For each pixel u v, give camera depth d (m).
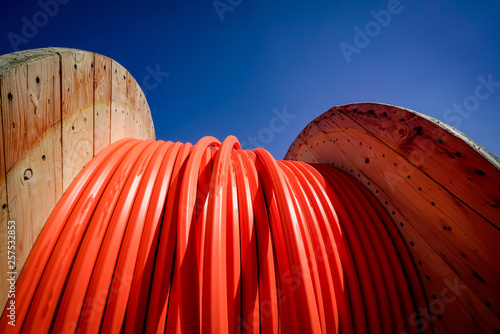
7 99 0.75
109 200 1.16
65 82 1.05
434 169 1.20
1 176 0.75
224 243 1.03
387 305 1.28
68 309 0.85
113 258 1.00
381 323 1.26
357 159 1.81
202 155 1.42
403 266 1.41
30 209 0.88
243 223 1.23
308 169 1.84
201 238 1.14
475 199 1.03
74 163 1.15
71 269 0.97
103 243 1.03
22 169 0.83
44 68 0.91
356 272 1.36
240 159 1.57
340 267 1.28
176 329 0.90
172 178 1.34
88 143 1.27
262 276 1.12
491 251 0.99
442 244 1.19
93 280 0.93
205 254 0.95
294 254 1.06
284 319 1.07
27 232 0.87
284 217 1.14
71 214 1.06
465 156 1.06
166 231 1.12
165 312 0.96
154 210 1.15
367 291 1.29
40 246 0.91
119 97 1.67
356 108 1.79
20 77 0.80
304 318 0.98
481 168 1.00
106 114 1.48
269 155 1.48
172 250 1.09
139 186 1.28
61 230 1.00
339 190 1.68
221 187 1.13
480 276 1.03
